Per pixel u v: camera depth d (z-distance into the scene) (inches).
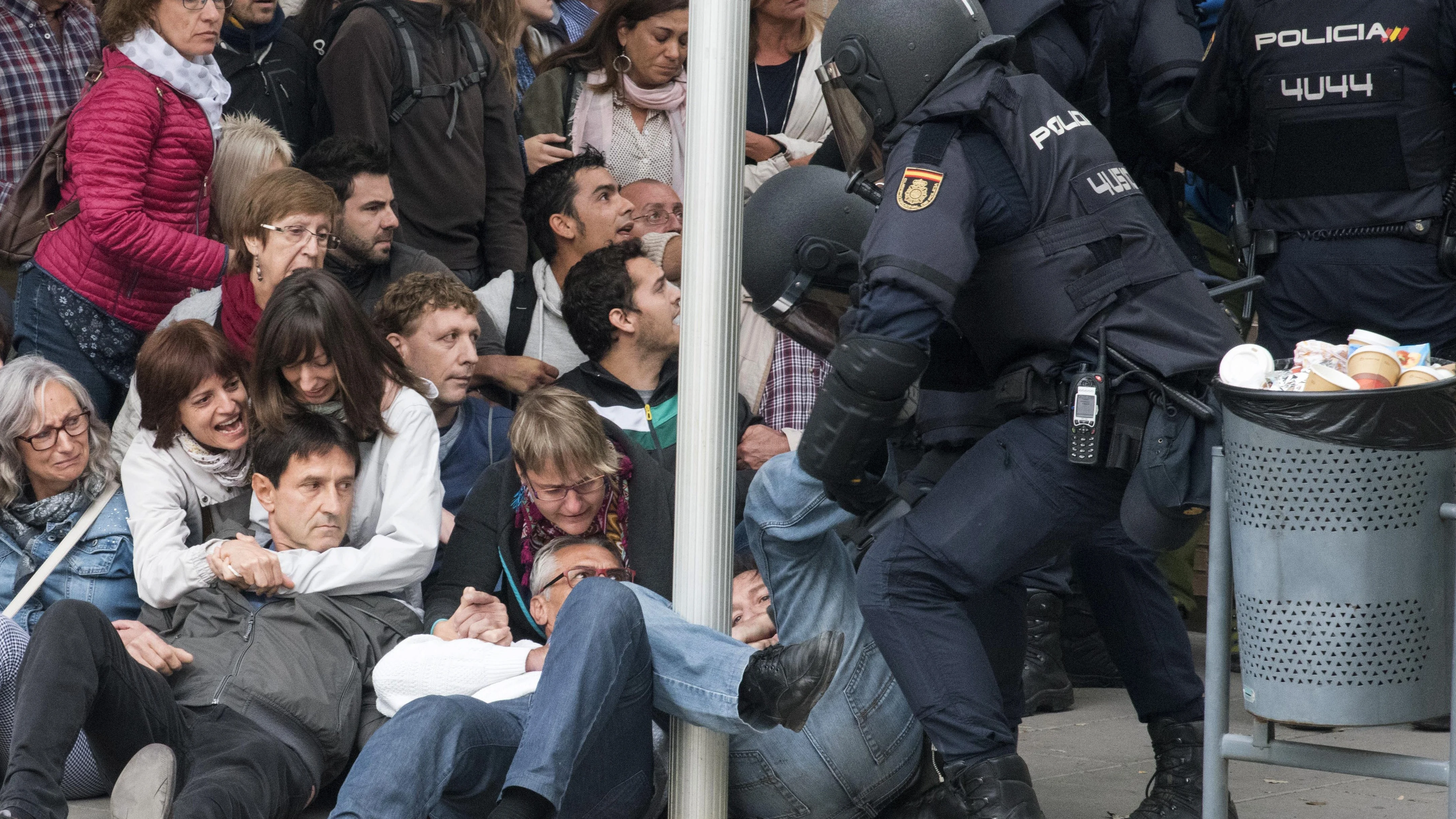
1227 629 310.5
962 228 310.3
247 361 463.8
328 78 565.9
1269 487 291.0
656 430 518.6
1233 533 301.6
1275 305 511.2
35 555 431.2
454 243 581.0
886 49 321.7
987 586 337.4
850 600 355.6
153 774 334.3
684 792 333.7
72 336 495.2
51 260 494.3
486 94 587.2
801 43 621.6
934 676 334.3
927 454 378.6
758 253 348.8
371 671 410.0
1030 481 328.2
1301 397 282.5
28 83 540.4
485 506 447.2
